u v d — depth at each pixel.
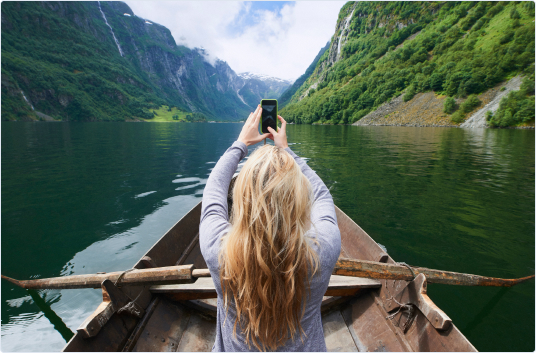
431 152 15.97
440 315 1.93
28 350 2.79
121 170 10.80
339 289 2.65
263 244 0.74
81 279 2.45
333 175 9.99
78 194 7.66
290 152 1.20
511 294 3.61
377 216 6.21
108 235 5.18
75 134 29.91
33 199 7.25
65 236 5.16
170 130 42.38
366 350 2.35
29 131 33.75
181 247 3.49
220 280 0.84
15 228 5.53
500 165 11.88
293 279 0.74
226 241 0.81
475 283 2.92
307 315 0.86
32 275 4.04
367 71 113.25
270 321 0.80
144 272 2.18
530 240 5.11
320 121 95.88
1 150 16.64
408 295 2.28
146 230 5.39
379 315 2.52
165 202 6.96
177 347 2.31
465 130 38.84
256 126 1.24
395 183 8.91
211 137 28.14
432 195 7.70
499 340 2.91
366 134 31.92
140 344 2.17
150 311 2.40
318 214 0.97
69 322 3.15
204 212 0.97
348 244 3.79
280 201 0.75
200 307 2.65
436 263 4.42
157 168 11.21
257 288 0.76
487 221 5.94
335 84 131.38
